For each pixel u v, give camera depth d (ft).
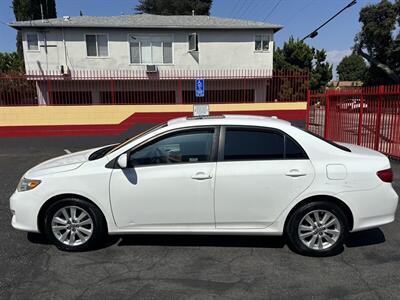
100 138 40.32
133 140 13.38
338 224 12.53
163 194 12.57
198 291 10.57
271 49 74.33
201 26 71.20
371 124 31.48
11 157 34.60
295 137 12.72
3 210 18.07
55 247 13.61
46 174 13.01
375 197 12.42
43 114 38.91
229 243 13.92
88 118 39.81
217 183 12.41
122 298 10.21
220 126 12.91
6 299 10.18
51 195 12.79
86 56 70.08
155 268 11.98
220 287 10.79
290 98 44.62
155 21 74.84
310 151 12.61
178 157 12.77
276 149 12.69
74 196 12.92
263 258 12.67
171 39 72.13
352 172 12.35
